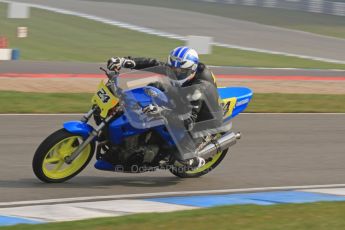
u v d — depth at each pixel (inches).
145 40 2439.7
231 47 2372.0
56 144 584.4
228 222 457.1
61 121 939.3
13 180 611.2
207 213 483.8
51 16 2997.0
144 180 649.0
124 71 615.2
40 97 1132.5
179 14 3395.7
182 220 458.0
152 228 431.2
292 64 2011.6
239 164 733.3
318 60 2164.1
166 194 595.5
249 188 633.6
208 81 626.8
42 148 582.6
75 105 1074.7
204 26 2974.9
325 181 678.5
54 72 1544.0
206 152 638.5
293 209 510.9
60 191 580.1
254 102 1198.9
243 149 809.5
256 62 2010.3
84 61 1855.3
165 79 602.5
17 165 671.1
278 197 593.6
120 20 3014.3
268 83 1531.7
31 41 2276.1
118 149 592.7
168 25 2938.0
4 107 1014.4
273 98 1262.3
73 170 611.2
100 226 433.1
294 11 3809.1
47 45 2199.8
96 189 597.9
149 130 598.9
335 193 621.0
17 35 2365.9
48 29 2605.8
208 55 2113.7
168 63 605.0
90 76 1509.6
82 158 611.5
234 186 639.8
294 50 2407.7
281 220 470.6
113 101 579.2
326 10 3703.3
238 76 1647.4
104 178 645.9
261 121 1015.6
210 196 592.1
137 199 569.3
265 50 2353.6
